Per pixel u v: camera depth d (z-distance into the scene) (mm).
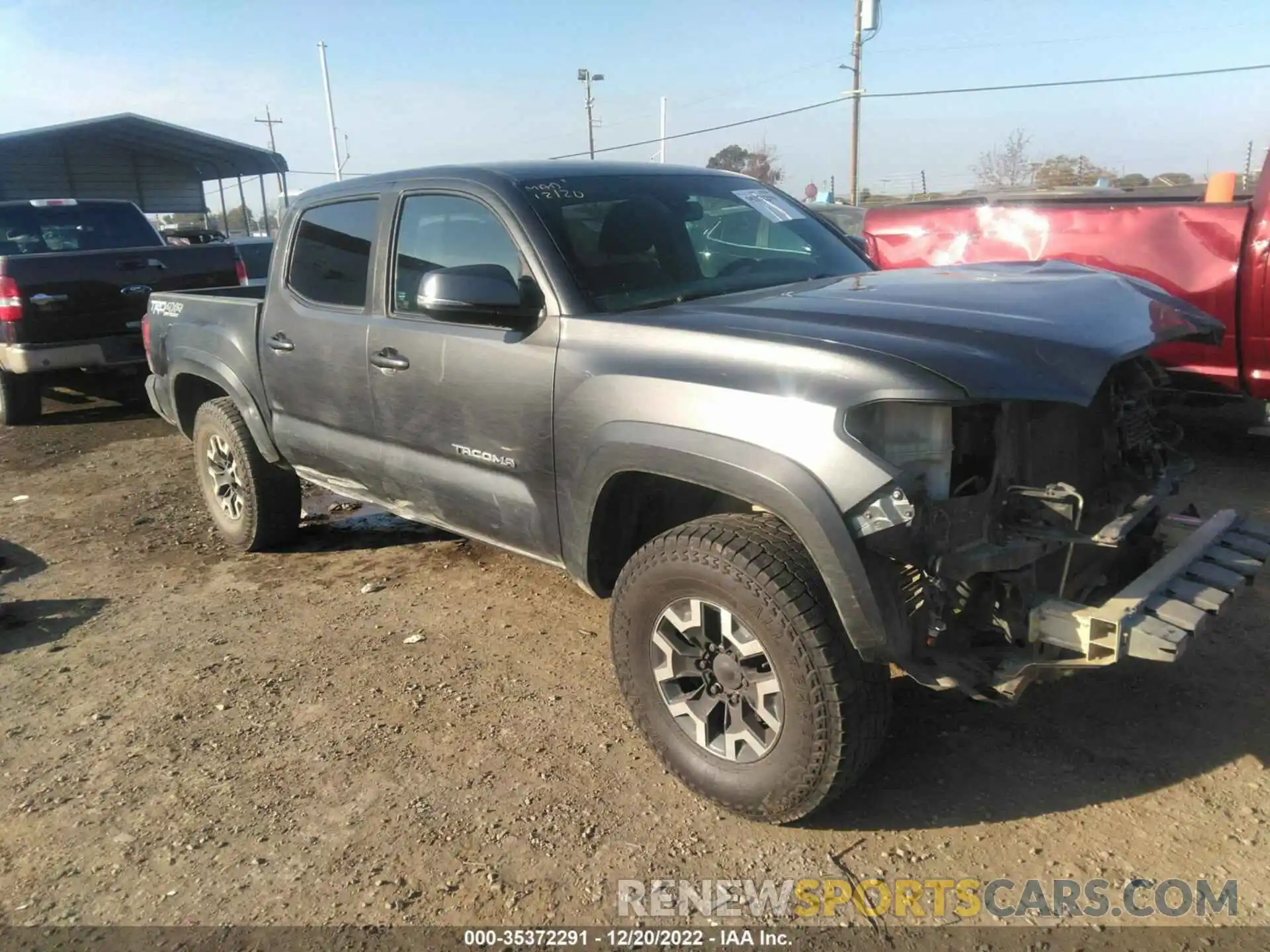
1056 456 2850
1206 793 2977
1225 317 5805
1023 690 2559
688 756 3033
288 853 2951
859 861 2785
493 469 3621
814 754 2678
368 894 2766
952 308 2895
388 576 5098
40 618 4805
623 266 3506
